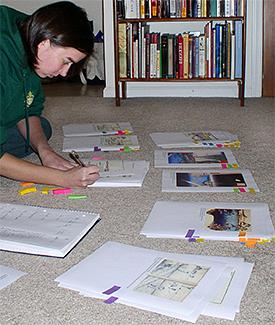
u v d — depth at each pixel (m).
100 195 1.39
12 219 1.14
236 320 0.81
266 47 3.00
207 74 2.77
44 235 1.06
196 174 1.54
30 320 0.83
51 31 1.07
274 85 3.06
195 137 2.01
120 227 1.18
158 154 1.77
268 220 1.16
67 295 0.90
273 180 1.49
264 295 0.89
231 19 2.66
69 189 1.42
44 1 4.18
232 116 2.49
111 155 1.79
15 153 1.66
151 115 2.54
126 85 3.17
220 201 1.32
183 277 0.89
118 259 0.98
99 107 2.79
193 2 2.66
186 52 2.74
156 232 1.12
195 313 0.78
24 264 1.01
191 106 2.79
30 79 1.49
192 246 1.06
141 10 2.68
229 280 0.89
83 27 1.09
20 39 1.20
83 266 0.95
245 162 1.69
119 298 0.83
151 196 1.37
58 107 2.79
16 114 1.45
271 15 2.94
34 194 1.42
